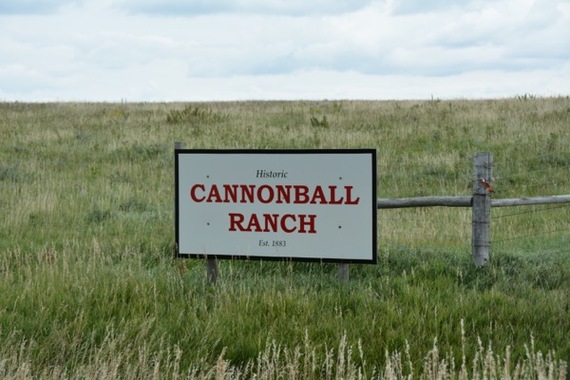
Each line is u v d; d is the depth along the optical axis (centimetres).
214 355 610
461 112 2991
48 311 693
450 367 579
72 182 1883
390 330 648
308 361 571
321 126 2783
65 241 1144
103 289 770
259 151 873
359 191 847
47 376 562
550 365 505
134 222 1375
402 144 2388
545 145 2200
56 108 3900
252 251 882
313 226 862
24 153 2369
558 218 1473
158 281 828
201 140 2530
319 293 797
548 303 756
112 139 2639
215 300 754
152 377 550
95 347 581
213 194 891
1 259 990
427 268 914
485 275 905
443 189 1841
